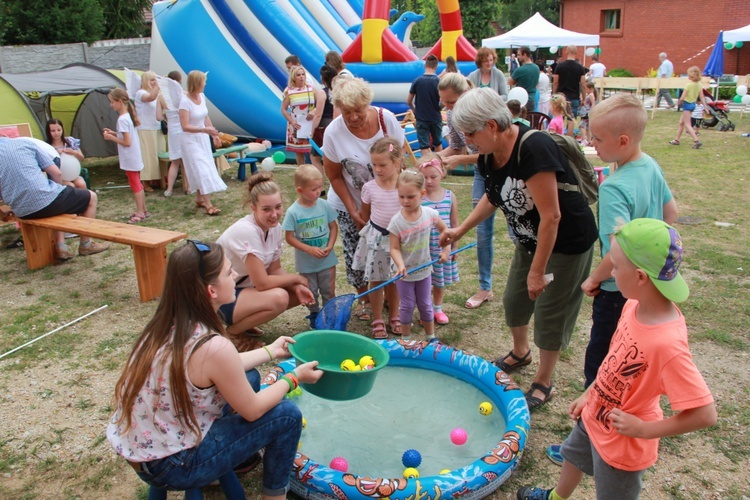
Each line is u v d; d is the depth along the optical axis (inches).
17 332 177.8
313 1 473.4
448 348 150.7
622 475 85.4
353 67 410.3
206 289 89.0
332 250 170.2
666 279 74.6
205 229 272.5
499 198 123.1
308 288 161.5
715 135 491.5
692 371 74.0
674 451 122.6
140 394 86.7
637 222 77.4
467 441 124.6
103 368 157.2
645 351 77.4
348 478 103.6
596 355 110.9
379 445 123.7
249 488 112.9
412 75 396.5
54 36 825.5
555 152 111.7
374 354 115.6
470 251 242.5
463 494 104.0
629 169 101.4
